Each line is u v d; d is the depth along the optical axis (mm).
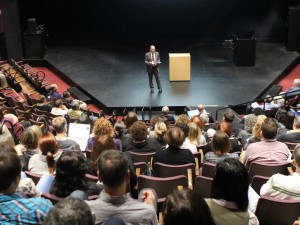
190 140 6941
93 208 2910
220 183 2945
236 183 2910
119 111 14312
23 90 15273
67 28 20844
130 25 20891
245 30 20594
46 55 19344
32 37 18625
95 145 4547
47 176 4254
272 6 20156
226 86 15516
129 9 20672
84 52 19672
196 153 6133
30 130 5379
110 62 18312
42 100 11898
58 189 3643
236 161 2996
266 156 5305
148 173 5555
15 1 18125
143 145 6438
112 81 16234
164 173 5246
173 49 19891
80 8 20609
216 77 16375
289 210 3805
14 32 18438
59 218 1983
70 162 3633
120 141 6363
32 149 5371
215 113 13445
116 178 2879
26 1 20203
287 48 19078
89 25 20875
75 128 8023
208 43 20734
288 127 8492
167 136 5523
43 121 9156
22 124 8453
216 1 20359
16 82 15383
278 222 3881
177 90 15281
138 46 20375
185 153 5504
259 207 3879
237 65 17422
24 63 18797
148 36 21031
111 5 20625
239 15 20453
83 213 2018
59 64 18156
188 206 2188
